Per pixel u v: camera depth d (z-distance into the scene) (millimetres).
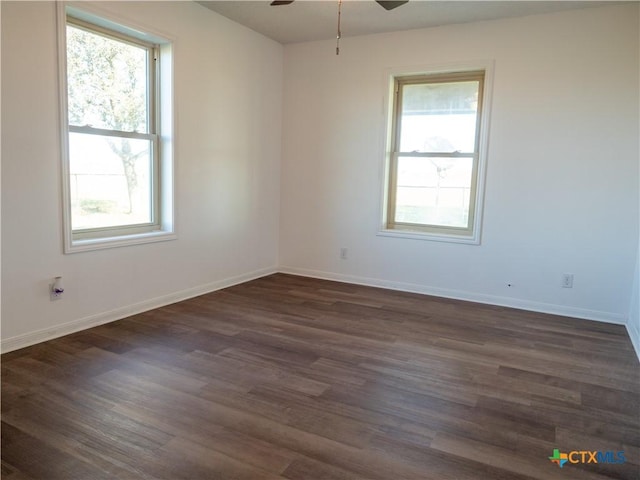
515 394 2537
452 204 4617
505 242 4289
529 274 4227
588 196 3939
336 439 2051
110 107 3496
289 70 5160
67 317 3211
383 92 4672
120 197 3650
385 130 4707
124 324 3475
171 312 3809
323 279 5203
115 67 3510
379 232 4859
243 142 4719
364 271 4996
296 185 5281
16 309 2896
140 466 1822
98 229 3494
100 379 2559
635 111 3725
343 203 5023
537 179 4105
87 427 2084
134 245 3656
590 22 3801
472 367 2893
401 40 4535
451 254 4539
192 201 4172
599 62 3799
